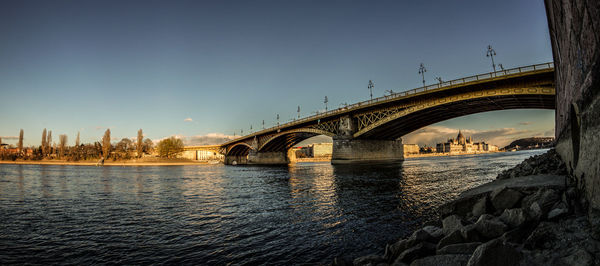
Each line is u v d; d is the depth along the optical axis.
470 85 46.28
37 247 10.12
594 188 5.77
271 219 13.82
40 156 154.50
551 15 9.78
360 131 66.75
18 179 42.47
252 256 8.94
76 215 15.54
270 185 30.48
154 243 10.41
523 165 16.92
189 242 10.47
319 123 79.25
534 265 4.45
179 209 16.97
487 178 30.62
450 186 24.23
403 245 7.06
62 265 8.54
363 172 43.94
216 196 22.42
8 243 10.59
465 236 6.48
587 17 5.51
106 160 139.38
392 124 63.41
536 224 6.38
